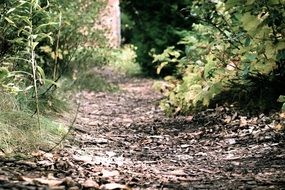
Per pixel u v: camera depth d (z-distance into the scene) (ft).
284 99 17.88
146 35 51.65
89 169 14.99
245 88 24.58
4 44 19.38
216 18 24.70
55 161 15.38
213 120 23.84
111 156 17.74
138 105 33.63
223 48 24.58
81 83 37.42
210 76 23.97
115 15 72.23
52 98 24.34
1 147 15.69
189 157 17.80
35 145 16.87
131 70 56.34
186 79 26.14
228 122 22.76
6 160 14.60
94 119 26.53
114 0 72.59
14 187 11.53
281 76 23.13
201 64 26.02
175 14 48.47
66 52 29.43
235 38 22.02
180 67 30.96
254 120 21.93
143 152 18.88
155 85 31.53
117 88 40.11
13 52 19.85
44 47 24.03
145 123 25.94
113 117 28.22
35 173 13.57
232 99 25.81
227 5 21.01
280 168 15.11
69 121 23.59
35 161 15.07
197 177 14.57
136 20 52.29
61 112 24.72
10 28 19.24
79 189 12.25
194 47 27.07
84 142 19.75
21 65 21.62
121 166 15.97
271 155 16.90
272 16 19.53
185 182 13.93
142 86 45.47
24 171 13.62
